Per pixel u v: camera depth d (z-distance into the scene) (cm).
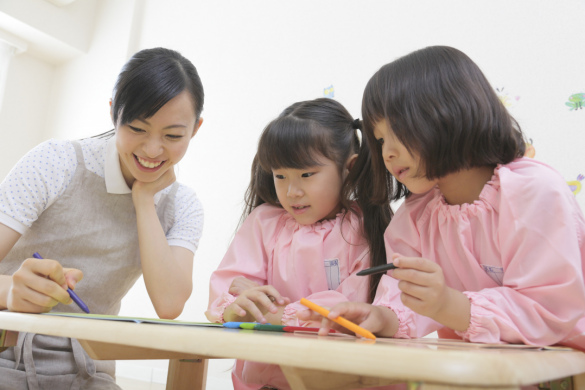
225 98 258
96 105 310
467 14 186
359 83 211
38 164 99
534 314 62
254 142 243
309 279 97
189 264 109
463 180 80
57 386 87
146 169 96
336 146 99
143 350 69
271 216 108
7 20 291
